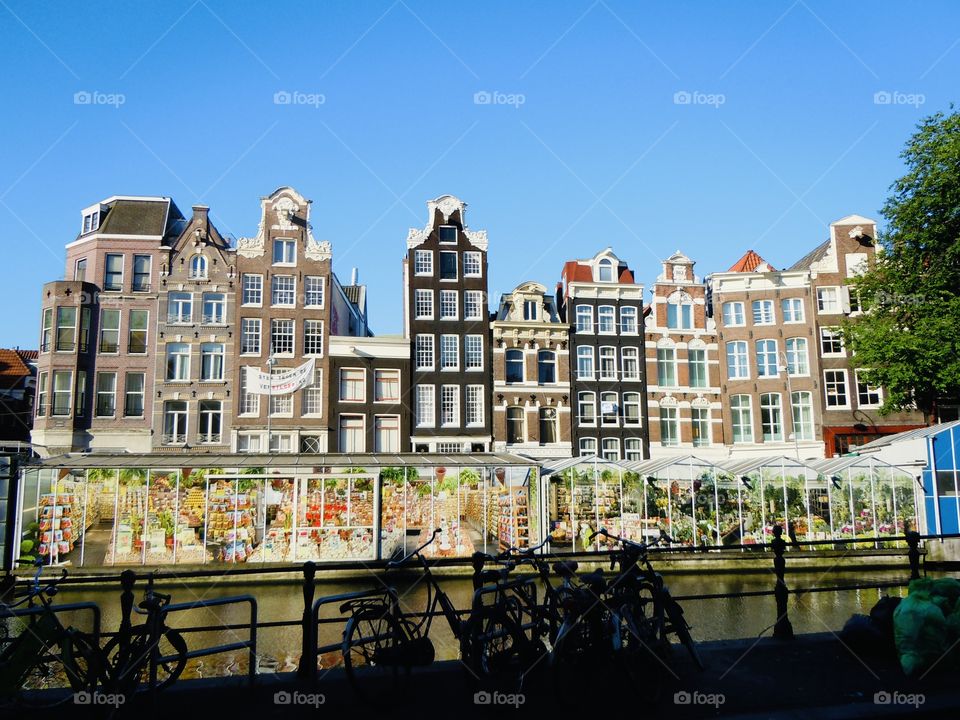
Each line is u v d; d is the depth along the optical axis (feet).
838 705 24.59
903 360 106.63
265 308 126.11
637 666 25.31
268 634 51.72
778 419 133.59
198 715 23.97
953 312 103.09
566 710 24.40
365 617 25.99
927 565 88.84
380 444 126.11
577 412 132.87
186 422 122.01
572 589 26.03
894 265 114.42
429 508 93.40
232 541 87.15
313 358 125.08
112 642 25.45
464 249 134.41
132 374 123.54
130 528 85.61
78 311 121.90
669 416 135.33
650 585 29.09
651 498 97.71
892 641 29.84
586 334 135.03
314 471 90.38
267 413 122.83
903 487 96.53
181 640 26.86
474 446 128.67
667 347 137.39
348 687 26.50
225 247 133.69
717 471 98.12
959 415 131.44
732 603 62.03
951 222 105.70
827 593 68.80
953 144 100.89
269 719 23.56
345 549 88.89
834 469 97.40
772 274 136.77
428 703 25.08
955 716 24.22
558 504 97.40
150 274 126.41
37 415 120.88
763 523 96.43
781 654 30.40
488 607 26.08
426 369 129.59
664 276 139.33
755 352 135.64
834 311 135.44
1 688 24.48
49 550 84.02
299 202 130.93
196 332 124.47
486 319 132.77
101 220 129.49
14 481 84.33
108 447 120.37
